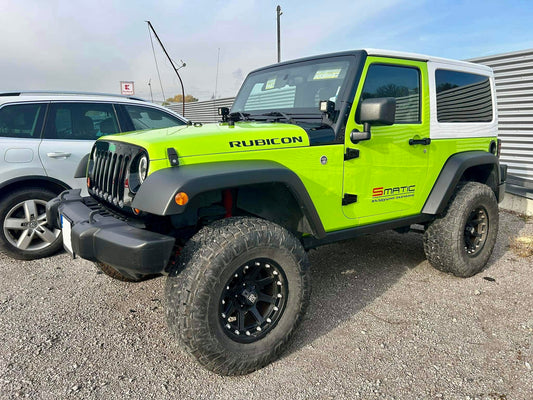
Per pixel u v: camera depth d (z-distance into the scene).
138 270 2.00
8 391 2.12
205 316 2.07
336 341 2.62
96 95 4.53
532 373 2.26
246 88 3.67
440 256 3.50
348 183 2.77
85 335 2.68
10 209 3.93
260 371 2.31
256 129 2.44
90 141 4.33
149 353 2.49
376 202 2.98
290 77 3.17
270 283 2.42
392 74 2.99
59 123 4.20
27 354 2.46
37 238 4.21
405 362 2.38
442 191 3.33
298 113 2.94
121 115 4.59
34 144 3.99
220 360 2.15
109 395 2.10
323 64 2.97
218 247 2.11
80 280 3.58
